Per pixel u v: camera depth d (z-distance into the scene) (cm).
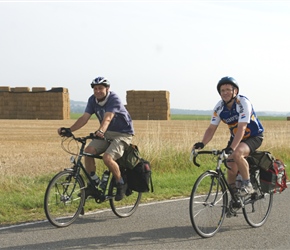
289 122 4612
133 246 607
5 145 1853
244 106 660
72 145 1869
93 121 4275
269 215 781
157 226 709
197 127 3256
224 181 670
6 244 606
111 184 749
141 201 887
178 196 955
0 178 979
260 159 703
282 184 731
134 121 4438
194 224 634
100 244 612
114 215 773
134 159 757
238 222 733
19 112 4731
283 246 614
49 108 4681
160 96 5062
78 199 716
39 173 1149
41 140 2102
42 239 630
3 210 781
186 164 1305
